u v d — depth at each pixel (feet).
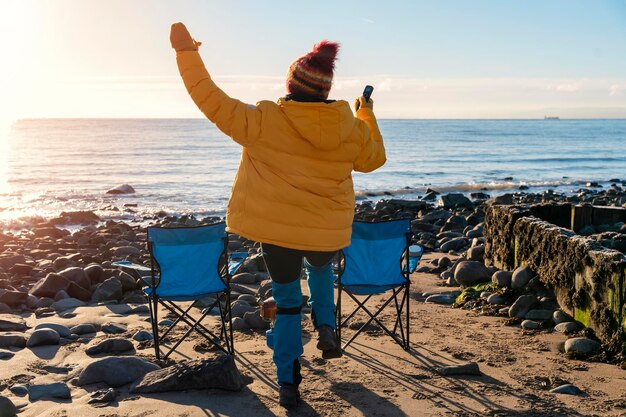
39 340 19.47
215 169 142.20
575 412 14.17
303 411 14.16
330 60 13.26
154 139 284.61
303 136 12.92
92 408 14.33
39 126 491.31
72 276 28.19
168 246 17.24
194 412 14.07
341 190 13.52
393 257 18.79
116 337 20.49
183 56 12.79
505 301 24.34
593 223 32.73
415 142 290.15
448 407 14.40
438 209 70.90
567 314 21.58
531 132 458.50
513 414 14.02
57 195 95.14
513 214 27.48
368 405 14.51
